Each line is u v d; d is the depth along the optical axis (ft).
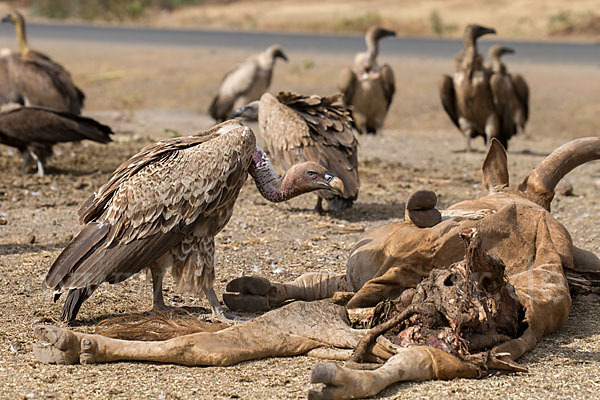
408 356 22.93
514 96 81.00
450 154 72.59
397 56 167.43
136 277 34.47
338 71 136.46
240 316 29.43
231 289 30.14
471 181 58.59
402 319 24.25
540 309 26.07
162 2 314.55
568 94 114.93
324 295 30.58
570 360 24.99
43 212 47.11
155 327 26.25
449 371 23.12
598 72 137.90
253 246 40.06
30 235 40.32
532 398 22.09
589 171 65.72
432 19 240.32
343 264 37.01
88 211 27.50
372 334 24.07
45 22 300.40
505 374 23.82
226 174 27.73
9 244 39.65
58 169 59.57
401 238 28.40
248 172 30.35
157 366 24.40
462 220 28.73
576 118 100.32
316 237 41.96
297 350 25.32
